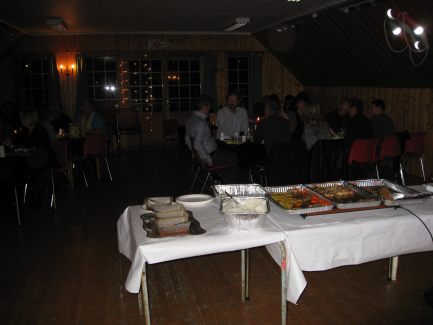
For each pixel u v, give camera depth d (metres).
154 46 8.81
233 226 1.83
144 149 8.92
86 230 3.75
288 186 2.44
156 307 2.37
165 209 2.03
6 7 5.73
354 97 7.39
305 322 2.18
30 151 4.13
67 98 8.70
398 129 6.28
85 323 2.21
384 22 5.01
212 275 2.80
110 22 7.24
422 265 2.89
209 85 9.15
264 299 2.45
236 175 4.74
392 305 2.34
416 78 5.62
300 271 1.82
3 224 3.95
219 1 5.57
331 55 6.98
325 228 1.86
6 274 2.84
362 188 2.31
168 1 5.54
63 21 6.89
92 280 2.74
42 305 2.41
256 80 9.30
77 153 5.45
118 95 8.91
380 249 1.96
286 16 6.79
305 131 4.21
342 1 5.29
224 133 5.36
